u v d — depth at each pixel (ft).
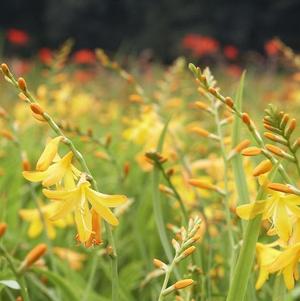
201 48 19.53
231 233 3.84
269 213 3.26
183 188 4.99
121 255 5.62
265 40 50.67
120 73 5.45
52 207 4.66
